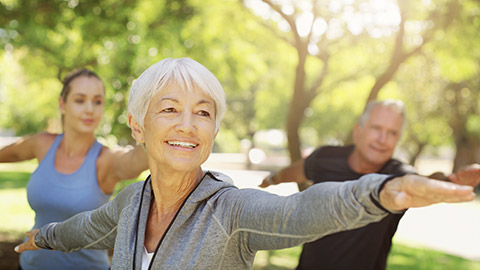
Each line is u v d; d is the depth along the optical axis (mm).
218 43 10547
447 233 12172
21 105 22547
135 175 2562
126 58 9625
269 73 15578
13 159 3057
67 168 2670
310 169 3318
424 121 22781
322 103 15648
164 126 1363
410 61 10070
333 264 2736
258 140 43281
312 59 11336
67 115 2695
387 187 953
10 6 6074
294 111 8383
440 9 7641
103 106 2785
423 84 17766
